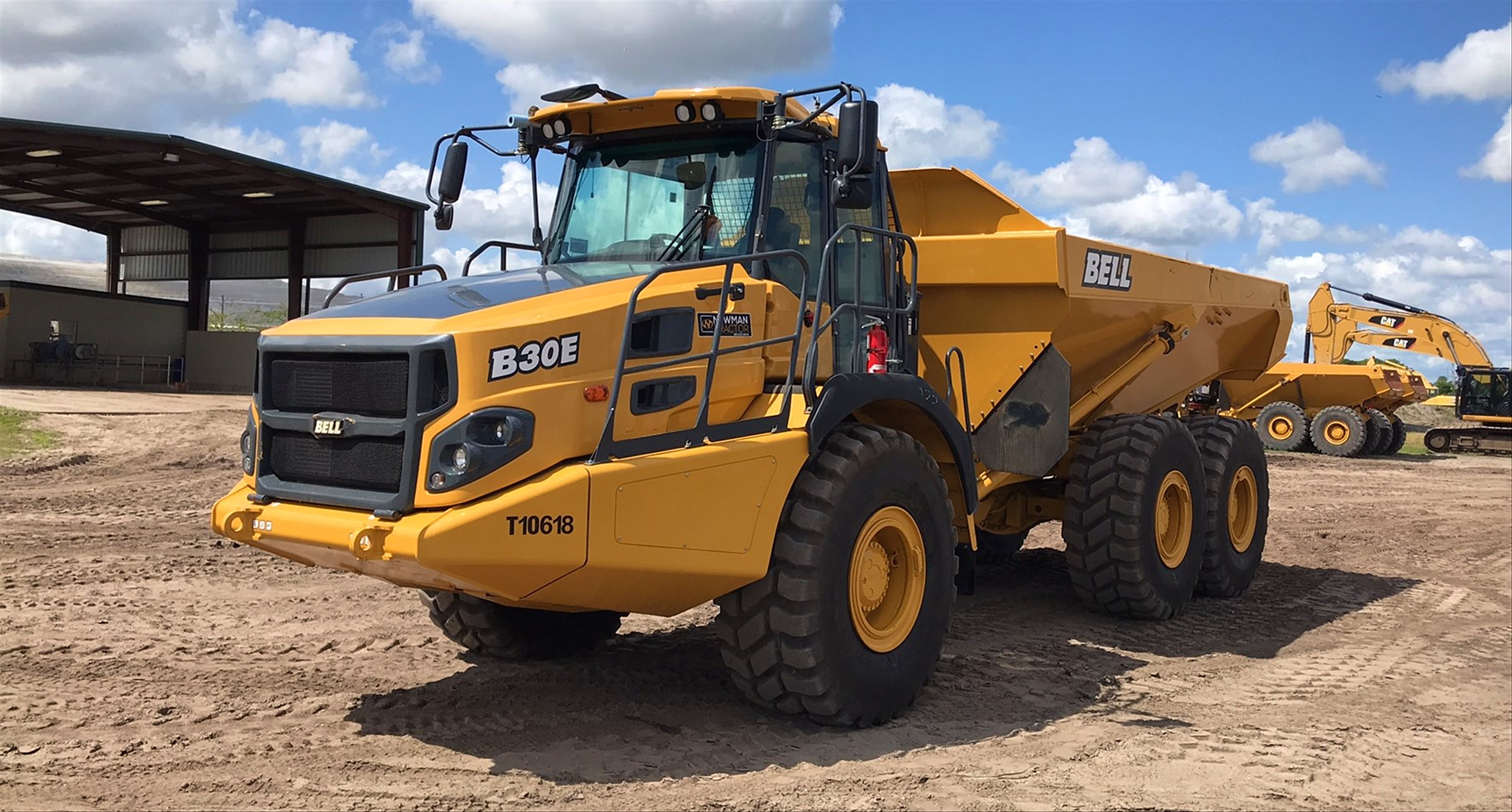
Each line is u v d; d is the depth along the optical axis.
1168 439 7.46
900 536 5.20
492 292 4.65
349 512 4.21
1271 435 26.72
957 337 6.88
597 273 5.04
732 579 4.57
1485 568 10.67
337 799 3.89
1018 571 9.26
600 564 4.13
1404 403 27.33
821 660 4.70
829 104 5.07
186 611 6.82
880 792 4.16
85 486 12.77
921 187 7.39
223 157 28.17
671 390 4.63
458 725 4.77
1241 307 9.25
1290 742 5.12
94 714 4.75
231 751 4.35
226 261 38.12
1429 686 6.34
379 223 34.66
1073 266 6.61
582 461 4.29
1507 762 5.09
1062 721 5.23
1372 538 12.30
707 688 5.43
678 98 5.28
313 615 6.82
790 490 4.79
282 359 4.50
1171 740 5.03
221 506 4.51
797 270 5.45
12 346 33.47
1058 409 6.62
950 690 5.63
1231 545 8.52
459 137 5.82
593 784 4.13
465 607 5.68
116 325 36.44
